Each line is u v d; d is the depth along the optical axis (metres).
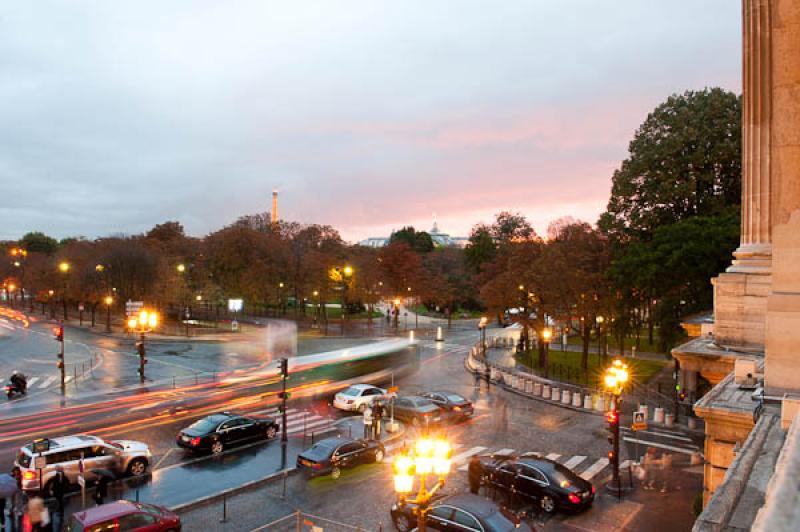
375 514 18.80
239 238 84.94
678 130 41.19
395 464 11.89
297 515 17.25
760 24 14.86
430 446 12.15
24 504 18.67
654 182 42.31
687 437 28.78
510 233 108.88
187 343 60.00
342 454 22.73
